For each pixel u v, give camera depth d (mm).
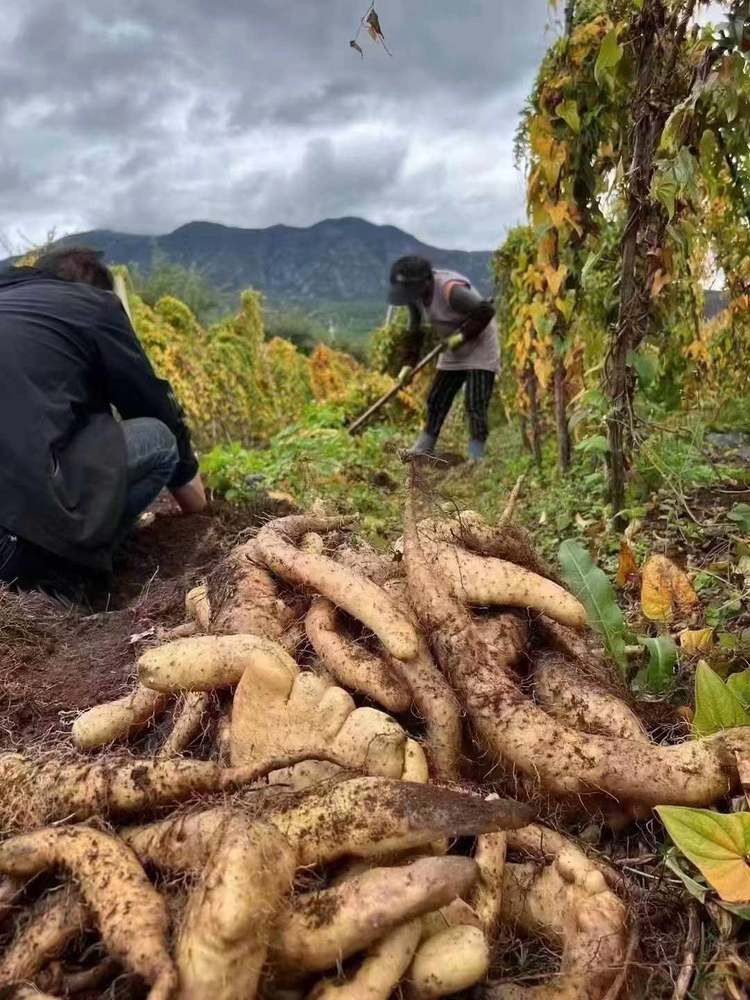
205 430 12555
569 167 4465
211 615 2227
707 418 6348
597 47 4117
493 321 7145
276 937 1369
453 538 2254
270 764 1650
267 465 7004
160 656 1864
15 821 1701
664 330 4496
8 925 1494
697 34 3467
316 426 8734
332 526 2586
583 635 2178
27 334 3787
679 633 2738
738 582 3182
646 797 1741
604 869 1630
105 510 3828
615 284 3957
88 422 4008
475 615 2111
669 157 3445
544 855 1676
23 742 2297
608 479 4309
